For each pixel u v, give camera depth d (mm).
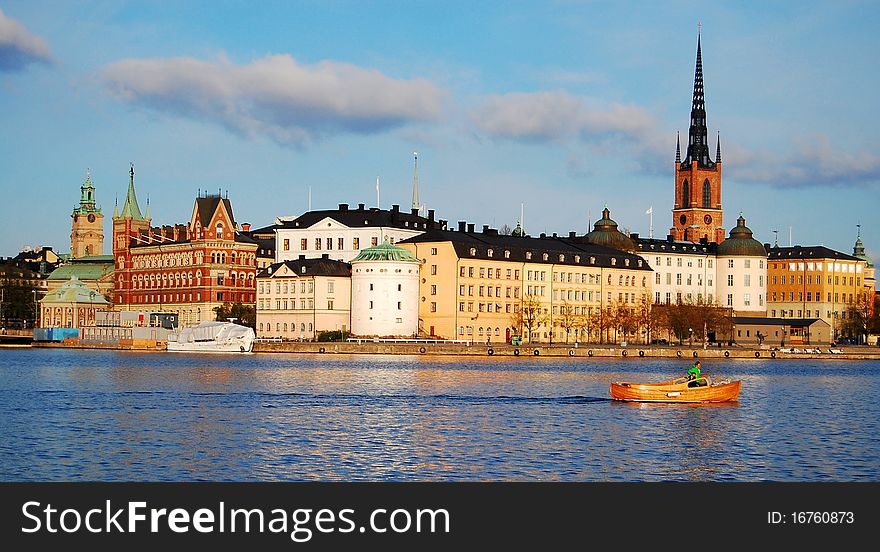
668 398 144875
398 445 104500
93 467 91500
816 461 98875
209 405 136625
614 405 141250
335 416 126062
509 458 98188
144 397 146750
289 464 94000
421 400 145875
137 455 96938
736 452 103250
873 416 134625
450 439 108625
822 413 137875
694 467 95312
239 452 99250
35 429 112188
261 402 141000
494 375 197625
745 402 152000
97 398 144875
